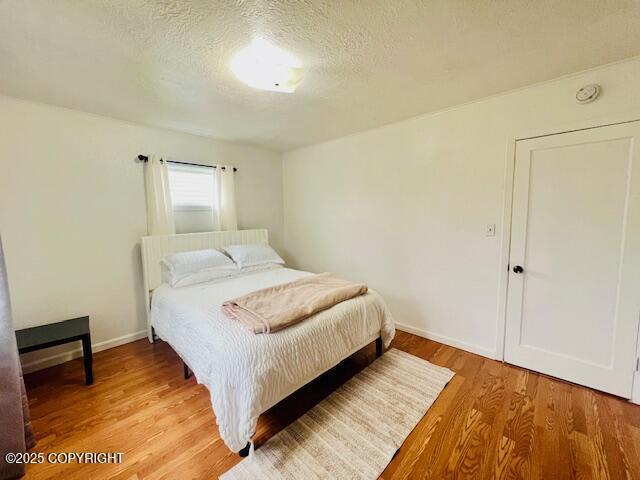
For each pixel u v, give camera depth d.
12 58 1.63
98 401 1.96
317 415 1.81
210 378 1.60
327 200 3.72
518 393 2.01
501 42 1.56
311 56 1.67
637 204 1.80
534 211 2.18
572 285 2.07
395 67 1.81
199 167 3.32
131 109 2.46
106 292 2.73
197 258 2.87
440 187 2.67
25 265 2.30
